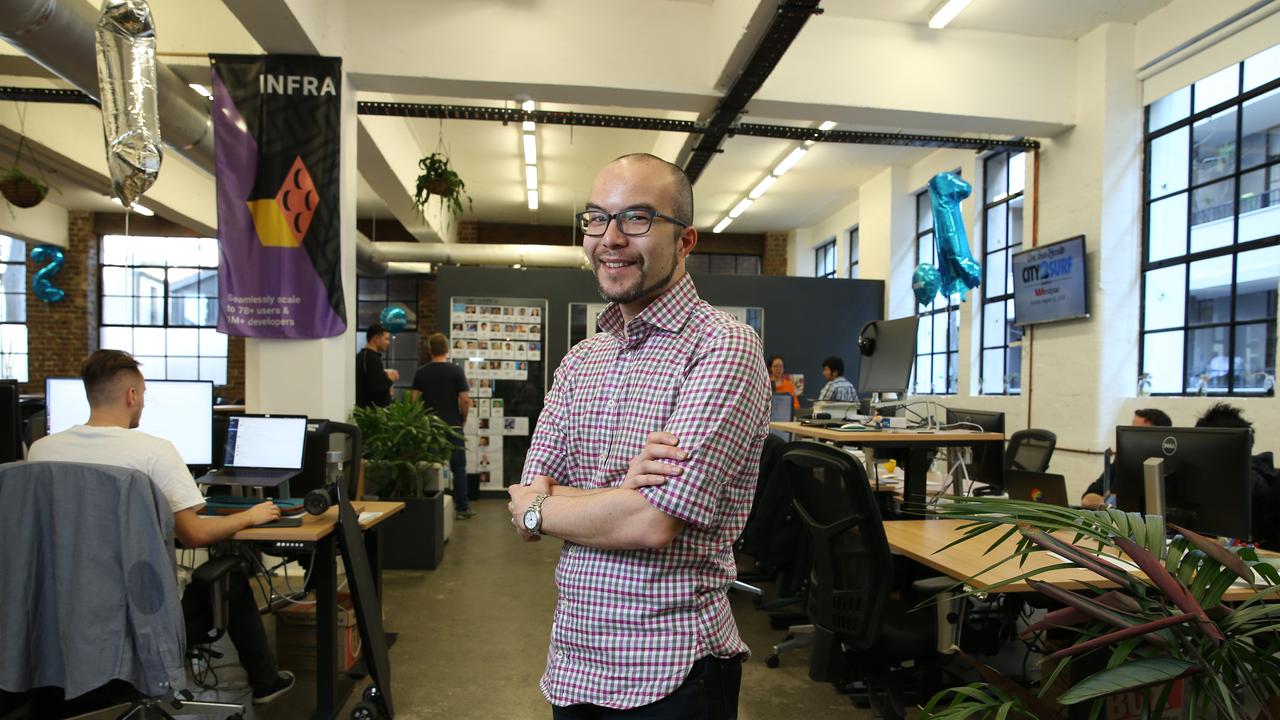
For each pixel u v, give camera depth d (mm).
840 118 5422
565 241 12266
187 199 8539
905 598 2582
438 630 3465
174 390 2982
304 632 2957
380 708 2570
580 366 1194
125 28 3014
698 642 990
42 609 1819
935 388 8461
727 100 4965
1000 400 6672
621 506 948
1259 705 961
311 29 4188
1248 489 2061
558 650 1062
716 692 1015
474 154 8383
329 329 4277
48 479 1810
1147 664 917
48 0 3117
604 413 1104
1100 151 5430
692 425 948
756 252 12648
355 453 3266
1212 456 2135
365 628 2459
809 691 2832
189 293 11336
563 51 4816
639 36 4910
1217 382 4891
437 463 4617
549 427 1204
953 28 5406
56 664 1819
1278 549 2982
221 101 4262
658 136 7695
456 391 6238
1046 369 6004
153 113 3131
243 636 2635
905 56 5305
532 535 1068
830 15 5191
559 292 7551
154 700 2033
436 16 4676
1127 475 2383
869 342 3676
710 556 1024
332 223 4316
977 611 2982
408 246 9906
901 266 8672
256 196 4266
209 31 4496
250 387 4977
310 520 2531
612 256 1053
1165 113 5312
